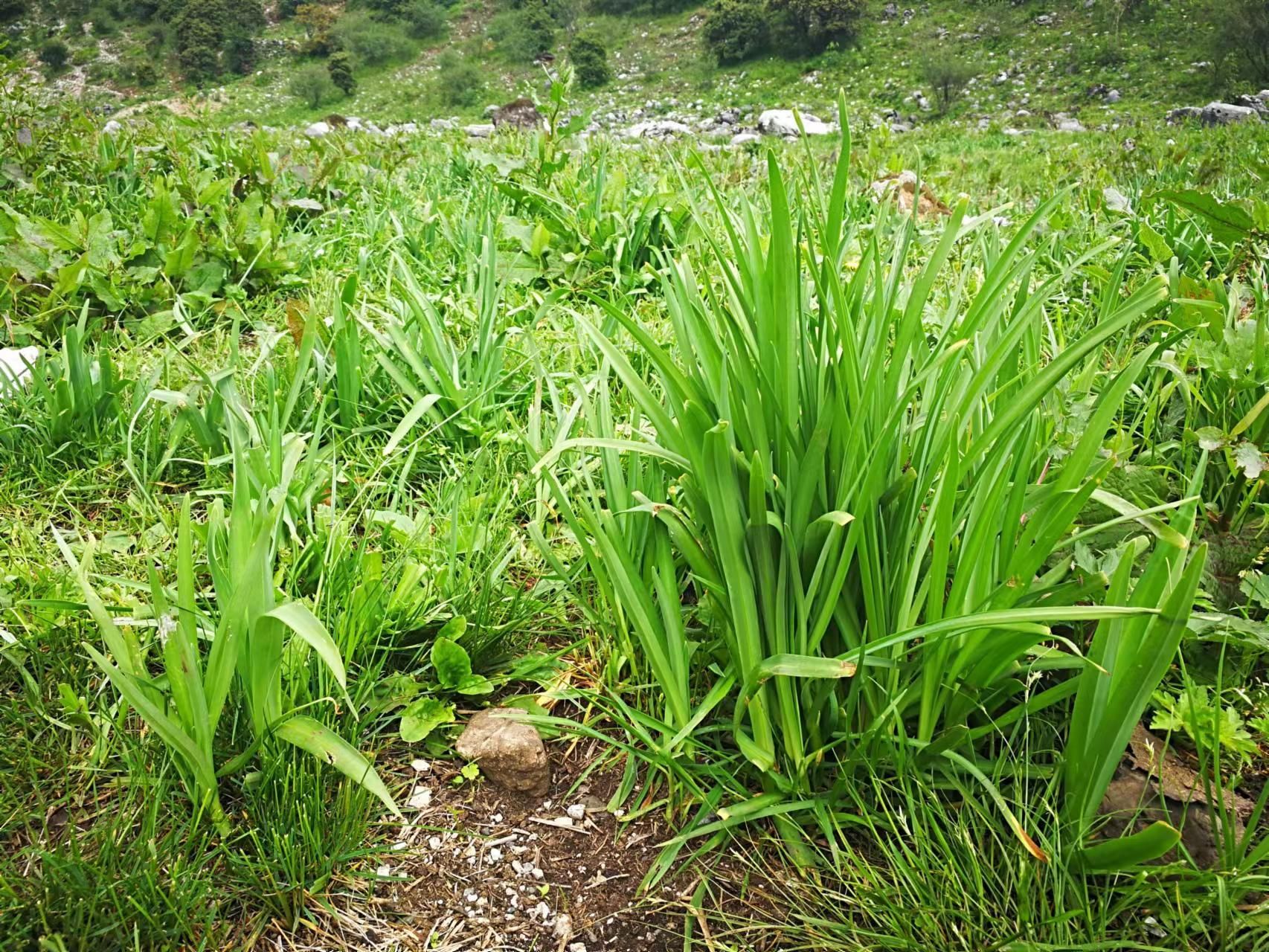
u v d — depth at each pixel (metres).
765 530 1.41
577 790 1.63
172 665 1.34
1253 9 34.06
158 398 2.16
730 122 40.78
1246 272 2.83
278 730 1.44
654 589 1.78
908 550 1.47
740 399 1.50
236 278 3.74
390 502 2.38
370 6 67.81
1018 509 1.46
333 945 1.34
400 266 2.88
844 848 1.46
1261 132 13.23
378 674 1.72
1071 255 3.50
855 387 1.41
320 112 56.56
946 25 49.09
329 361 2.77
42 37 67.00
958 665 1.41
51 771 1.54
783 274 1.37
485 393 2.55
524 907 1.42
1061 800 1.45
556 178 5.33
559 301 3.57
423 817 1.56
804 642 1.46
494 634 1.85
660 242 4.14
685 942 1.35
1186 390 2.15
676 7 62.22
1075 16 45.50
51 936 1.21
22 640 1.72
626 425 2.13
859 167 6.23
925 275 1.36
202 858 1.37
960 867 1.35
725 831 1.51
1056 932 1.27
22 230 3.37
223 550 1.62
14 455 2.38
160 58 64.44
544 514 2.11
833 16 49.72
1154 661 1.23
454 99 56.38
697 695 1.73
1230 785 1.38
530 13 61.75
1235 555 1.83
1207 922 1.29
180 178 4.73
